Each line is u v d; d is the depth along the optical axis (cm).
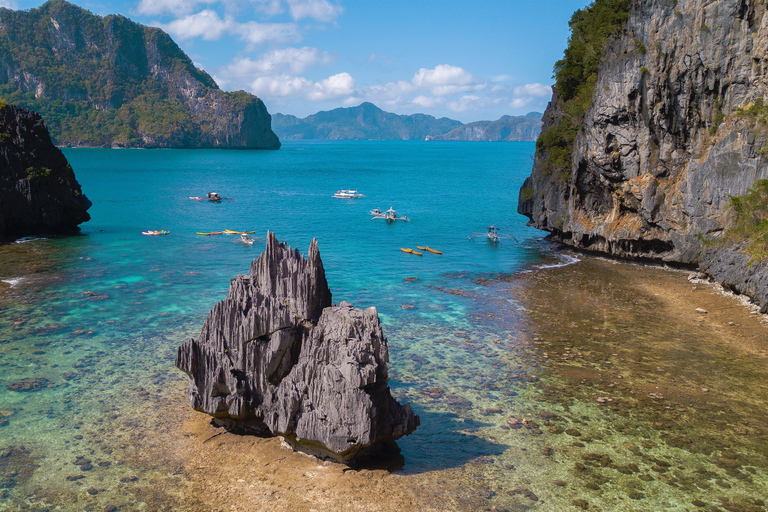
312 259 2666
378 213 9675
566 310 4375
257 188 14350
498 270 5722
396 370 3269
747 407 2794
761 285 4081
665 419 2680
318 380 2245
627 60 5419
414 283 5216
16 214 6906
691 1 5078
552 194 7012
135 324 3919
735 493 2114
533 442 2481
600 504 2050
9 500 2012
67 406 2728
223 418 2494
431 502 2042
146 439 2439
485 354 3509
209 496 2047
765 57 4750
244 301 2461
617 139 5597
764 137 4653
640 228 5669
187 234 7625
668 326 3969
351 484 2134
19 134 6938
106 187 13625
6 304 4291
